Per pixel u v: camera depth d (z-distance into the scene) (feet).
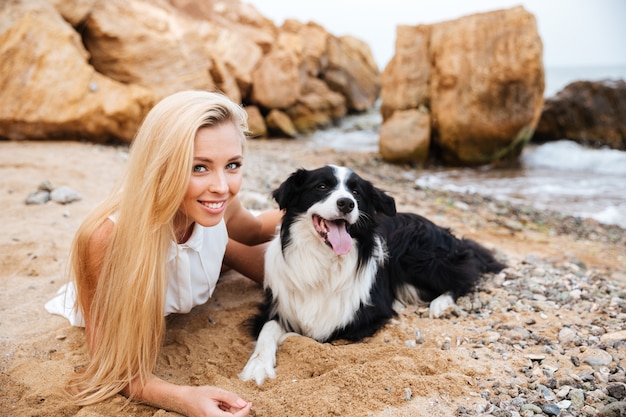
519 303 11.20
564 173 33.78
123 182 7.67
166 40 36.17
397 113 35.91
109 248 7.13
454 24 34.55
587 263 16.08
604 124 42.45
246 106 50.29
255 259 11.21
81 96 28.40
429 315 10.94
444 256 11.80
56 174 20.31
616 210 24.73
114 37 33.88
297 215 10.00
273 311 10.24
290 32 59.57
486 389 7.78
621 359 8.64
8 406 7.41
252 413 7.22
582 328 9.98
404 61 36.24
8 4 27.96
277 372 8.55
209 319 10.50
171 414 7.04
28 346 8.97
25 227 14.51
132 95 30.35
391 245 11.71
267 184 22.67
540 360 8.73
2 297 10.79
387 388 7.68
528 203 25.79
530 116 33.37
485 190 28.55
